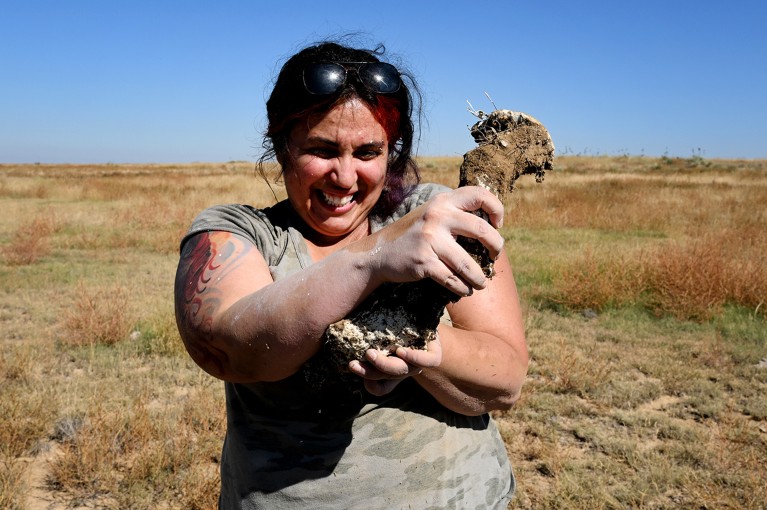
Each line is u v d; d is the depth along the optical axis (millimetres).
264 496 1227
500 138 1081
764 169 48281
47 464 4047
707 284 7438
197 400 4758
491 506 1350
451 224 846
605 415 4789
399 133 1303
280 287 950
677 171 42969
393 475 1216
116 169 66812
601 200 19062
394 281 882
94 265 10344
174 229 13578
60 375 5387
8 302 7707
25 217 16562
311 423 1203
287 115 1185
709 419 4699
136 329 6594
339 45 1243
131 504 3660
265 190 25625
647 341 6422
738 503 3551
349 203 1238
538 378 5477
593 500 3602
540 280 8859
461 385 1162
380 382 980
